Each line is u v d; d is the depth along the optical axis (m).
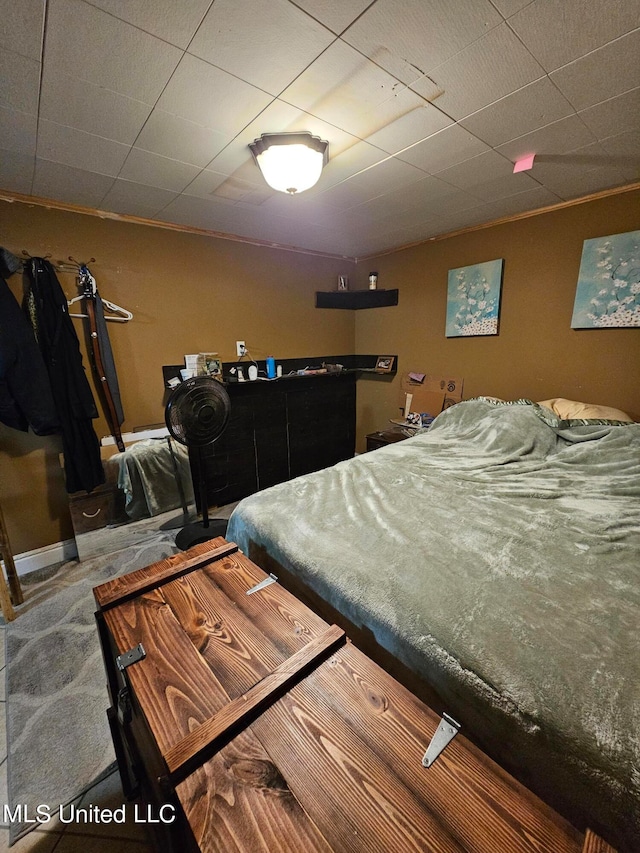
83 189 2.05
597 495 1.70
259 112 1.40
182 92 1.28
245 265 3.15
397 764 0.68
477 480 1.92
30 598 2.08
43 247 2.23
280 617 1.05
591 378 2.43
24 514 2.35
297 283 3.53
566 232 2.40
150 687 0.83
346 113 1.42
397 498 1.74
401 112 1.42
